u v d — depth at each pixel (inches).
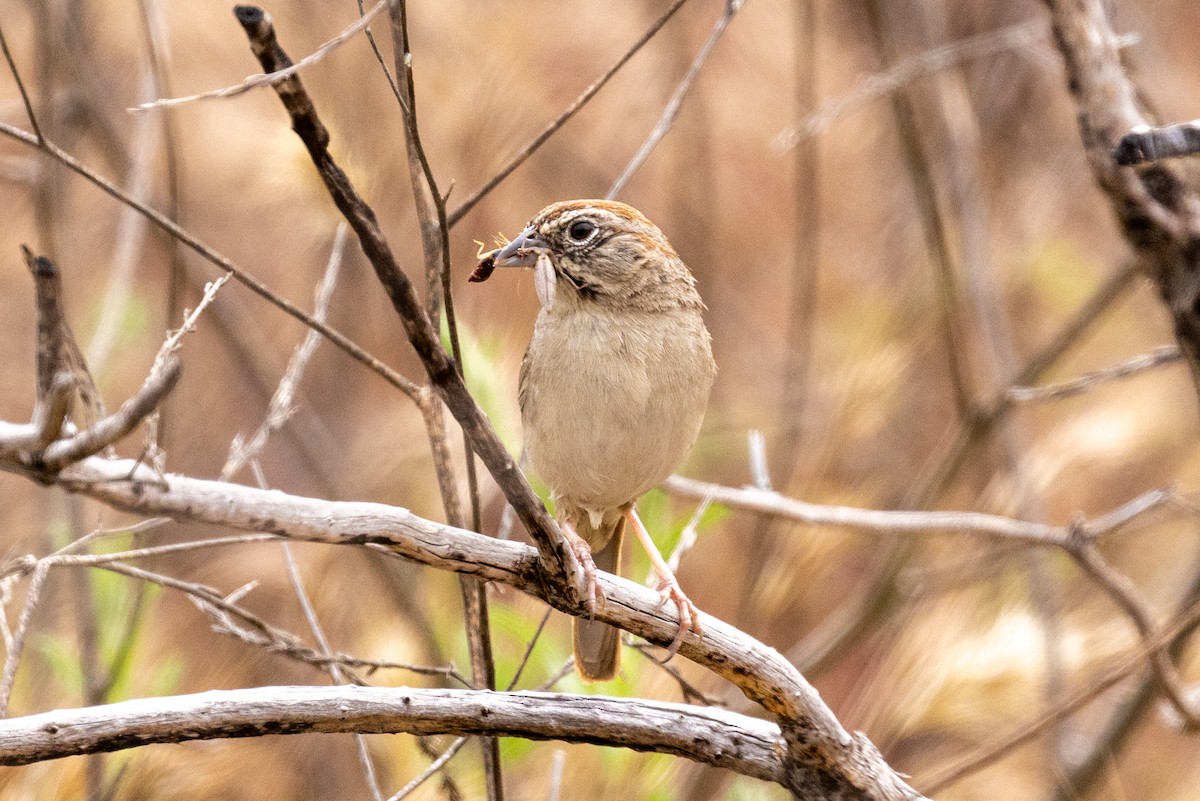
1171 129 199.2
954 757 421.7
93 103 492.7
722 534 482.3
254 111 434.3
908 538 434.9
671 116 280.2
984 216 565.0
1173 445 525.7
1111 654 389.1
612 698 212.5
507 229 510.0
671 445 271.1
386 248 148.9
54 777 279.3
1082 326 465.7
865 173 626.8
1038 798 415.8
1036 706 343.9
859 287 587.5
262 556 458.9
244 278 229.3
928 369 553.3
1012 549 404.5
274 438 566.3
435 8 498.0
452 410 167.5
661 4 604.1
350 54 441.1
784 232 626.8
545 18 559.8
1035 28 445.4
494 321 422.9
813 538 386.6
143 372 523.2
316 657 224.7
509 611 304.3
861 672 500.7
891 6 554.9
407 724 195.3
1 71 542.6
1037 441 493.0
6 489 487.2
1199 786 476.7
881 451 527.8
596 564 300.8
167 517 186.2
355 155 339.9
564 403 267.0
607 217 269.3
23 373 556.4
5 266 507.8
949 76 535.2
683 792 379.6
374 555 396.5
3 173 449.7
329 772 430.9
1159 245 257.0
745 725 219.1
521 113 494.3
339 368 547.5
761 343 612.1
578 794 294.0
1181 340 259.9
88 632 335.3
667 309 269.9
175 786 310.3
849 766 218.2
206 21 494.9
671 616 216.2
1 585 201.8
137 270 556.1
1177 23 663.8
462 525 251.6
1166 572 520.7
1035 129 642.2
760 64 617.6
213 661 379.2
